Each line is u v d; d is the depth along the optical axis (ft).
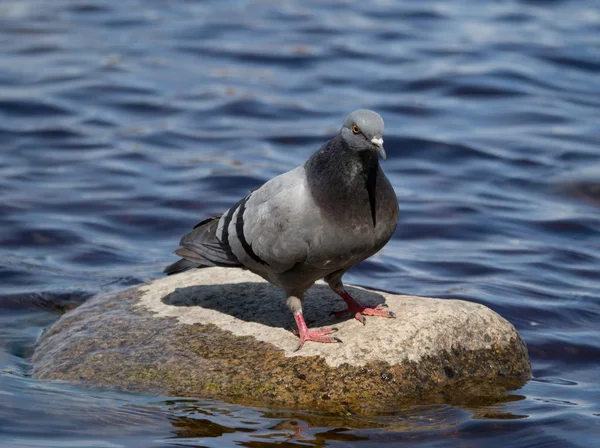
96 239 52.39
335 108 71.46
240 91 74.43
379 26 90.74
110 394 32.68
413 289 45.83
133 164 62.28
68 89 73.77
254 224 33.35
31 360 36.88
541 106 71.82
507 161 63.00
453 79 75.97
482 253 50.72
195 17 93.97
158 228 54.34
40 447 28.76
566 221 54.65
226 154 63.98
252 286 39.24
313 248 32.24
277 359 33.24
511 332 36.09
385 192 32.60
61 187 58.70
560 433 30.76
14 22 91.15
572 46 84.02
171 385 32.89
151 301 38.55
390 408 31.83
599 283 46.78
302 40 86.48
